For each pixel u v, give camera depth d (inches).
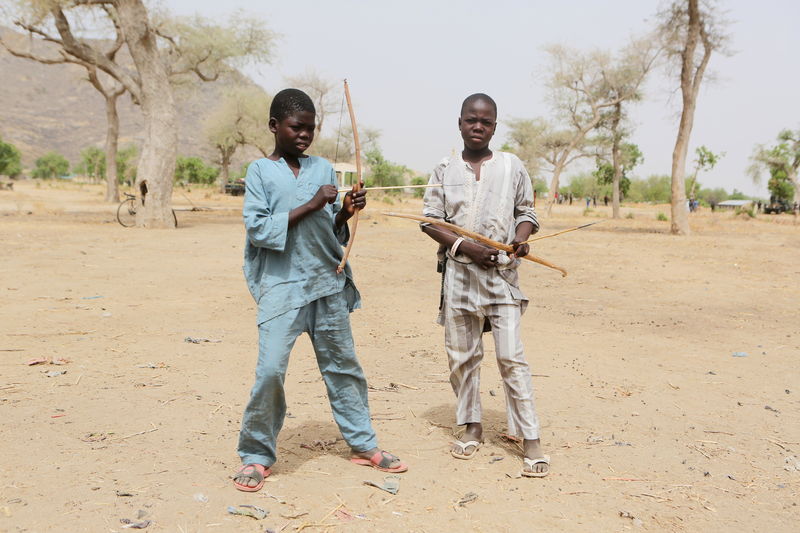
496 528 120.9
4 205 1397.6
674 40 1008.2
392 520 122.7
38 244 605.6
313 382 215.8
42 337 265.9
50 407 182.5
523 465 151.2
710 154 2967.5
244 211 132.3
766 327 330.3
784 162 2805.1
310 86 2208.4
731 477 147.6
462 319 156.4
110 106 1665.8
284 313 132.6
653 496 136.9
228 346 261.0
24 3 957.8
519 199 157.2
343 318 141.6
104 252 563.8
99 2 898.7
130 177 3681.1
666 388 220.2
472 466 151.2
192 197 2485.2
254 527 117.8
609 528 122.2
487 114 153.1
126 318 308.5
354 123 135.8
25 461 144.5
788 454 162.7
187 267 491.2
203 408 186.1
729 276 526.0
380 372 231.1
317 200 129.7
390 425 177.5
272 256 134.5
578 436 172.7
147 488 132.3
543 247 766.5
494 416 188.9
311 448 158.6
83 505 123.9
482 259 149.6
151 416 178.1
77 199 1873.8
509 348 150.9
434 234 154.9
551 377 230.4
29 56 1114.1
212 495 130.2
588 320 344.5
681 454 161.2
